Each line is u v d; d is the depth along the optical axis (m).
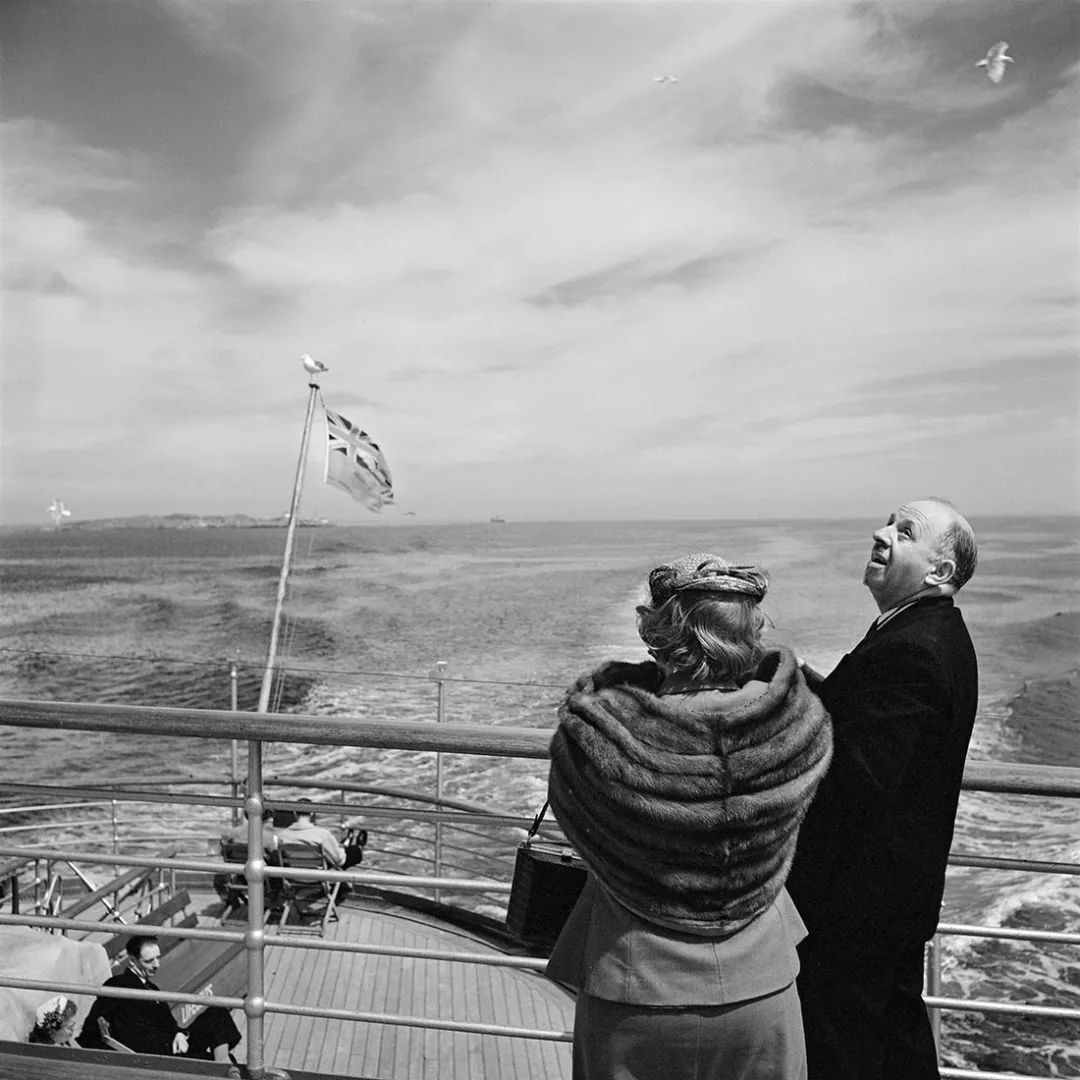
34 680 41.59
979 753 28.97
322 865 7.42
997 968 15.84
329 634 41.31
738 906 1.97
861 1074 2.34
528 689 34.22
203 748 29.06
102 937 7.36
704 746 1.93
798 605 38.91
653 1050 1.99
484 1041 5.12
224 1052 5.02
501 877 17.34
